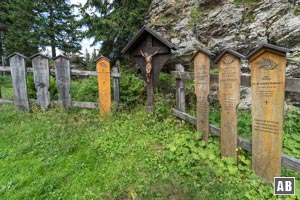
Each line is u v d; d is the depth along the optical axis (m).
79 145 3.55
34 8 14.49
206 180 2.44
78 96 5.69
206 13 5.87
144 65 4.79
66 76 4.97
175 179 2.48
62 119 4.55
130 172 2.77
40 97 5.12
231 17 5.32
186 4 6.34
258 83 2.40
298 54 4.37
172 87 5.53
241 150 2.86
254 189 2.32
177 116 4.36
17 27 14.03
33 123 4.40
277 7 4.81
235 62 2.67
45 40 14.77
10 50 13.59
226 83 2.84
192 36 5.89
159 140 3.60
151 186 2.39
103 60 4.72
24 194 2.41
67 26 15.38
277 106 2.25
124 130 4.02
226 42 5.24
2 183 2.61
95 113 4.92
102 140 3.67
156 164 2.91
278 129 2.27
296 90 2.08
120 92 5.26
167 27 6.41
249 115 4.07
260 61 2.35
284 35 4.54
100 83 4.81
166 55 4.45
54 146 3.50
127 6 7.12
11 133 3.96
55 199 2.35
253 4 5.16
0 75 10.88
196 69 3.52
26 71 5.05
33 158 3.19
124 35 7.03
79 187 2.53
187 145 3.25
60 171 2.86
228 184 2.36
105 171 2.84
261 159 2.47
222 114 2.95
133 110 4.97
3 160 3.13
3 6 13.41
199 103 3.50
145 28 4.45
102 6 7.19
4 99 5.46
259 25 4.92
